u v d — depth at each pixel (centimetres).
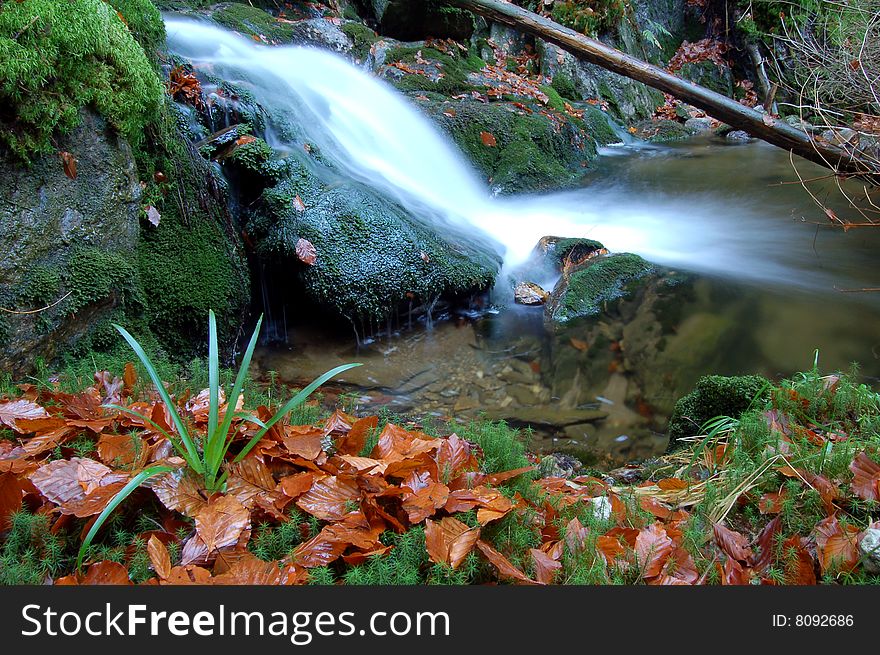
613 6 1124
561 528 202
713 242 638
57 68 292
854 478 220
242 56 666
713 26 1276
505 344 443
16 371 279
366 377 395
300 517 192
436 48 894
